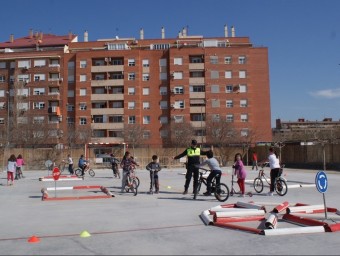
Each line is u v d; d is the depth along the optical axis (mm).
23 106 75250
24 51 80875
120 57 74812
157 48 78688
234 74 73375
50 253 6715
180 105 73062
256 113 73250
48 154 46375
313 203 12812
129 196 15602
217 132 66188
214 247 7012
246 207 11203
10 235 8266
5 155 45844
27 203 13625
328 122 140875
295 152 43500
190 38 79188
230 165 51375
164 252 6688
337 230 8258
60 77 75562
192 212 11156
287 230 8016
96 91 74812
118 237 7934
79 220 9984
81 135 67188
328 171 34438
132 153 48500
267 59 74438
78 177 27781
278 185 15328
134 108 73625
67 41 81625
